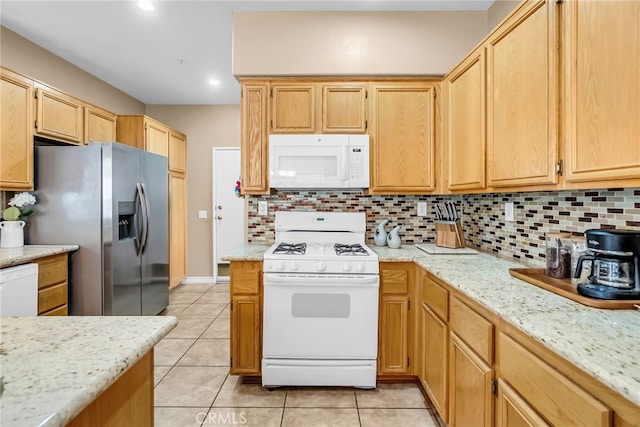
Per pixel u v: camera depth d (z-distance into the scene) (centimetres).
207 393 197
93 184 248
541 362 89
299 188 244
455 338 146
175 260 418
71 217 248
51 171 248
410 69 228
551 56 123
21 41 264
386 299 202
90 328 84
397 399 192
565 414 80
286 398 193
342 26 228
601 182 106
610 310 103
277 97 230
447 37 229
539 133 130
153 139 368
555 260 138
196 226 452
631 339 82
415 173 229
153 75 347
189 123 448
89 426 66
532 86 134
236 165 452
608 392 69
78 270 248
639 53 90
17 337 78
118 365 66
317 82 230
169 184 402
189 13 233
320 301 196
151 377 90
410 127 229
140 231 290
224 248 454
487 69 169
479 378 122
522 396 98
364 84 230
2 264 189
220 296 393
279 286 195
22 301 198
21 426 47
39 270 215
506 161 153
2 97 218
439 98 229
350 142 222
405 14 229
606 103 101
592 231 115
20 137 231
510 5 201
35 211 248
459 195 258
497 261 187
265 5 222
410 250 227
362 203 258
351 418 175
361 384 198
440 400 162
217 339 273
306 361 198
